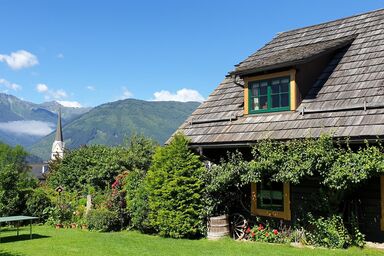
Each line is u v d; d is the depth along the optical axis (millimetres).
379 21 15719
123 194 16547
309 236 12125
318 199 12211
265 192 14039
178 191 13383
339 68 14289
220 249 11539
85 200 19938
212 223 13336
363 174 10117
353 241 11383
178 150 13773
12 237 14766
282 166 11578
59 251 11805
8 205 18219
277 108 13844
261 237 12914
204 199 13625
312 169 11008
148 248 11898
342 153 10898
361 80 13070
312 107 13078
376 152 10219
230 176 12812
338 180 10500
